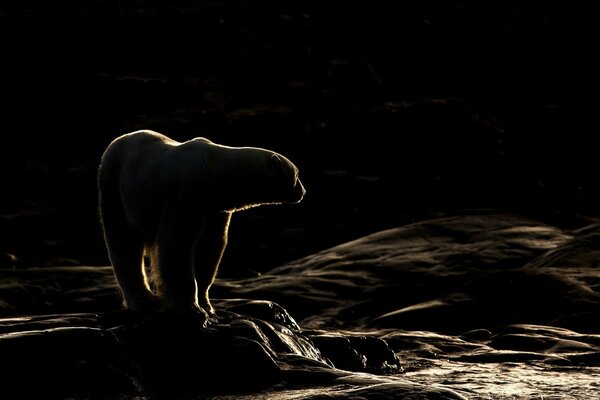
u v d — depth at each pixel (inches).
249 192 452.8
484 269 1035.9
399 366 597.6
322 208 1568.7
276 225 1515.7
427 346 704.4
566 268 924.0
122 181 470.9
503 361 646.5
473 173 1727.4
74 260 1378.0
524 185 1710.1
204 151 452.8
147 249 490.3
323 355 552.1
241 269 1407.5
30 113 1683.1
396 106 1796.3
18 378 427.8
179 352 447.8
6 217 1455.5
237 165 448.8
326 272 1042.7
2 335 442.6
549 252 1040.2
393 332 789.2
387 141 1729.8
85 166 1601.9
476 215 1306.6
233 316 495.8
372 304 940.0
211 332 457.1
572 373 580.1
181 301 453.7
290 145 1654.8
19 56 1739.7
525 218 1318.9
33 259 1379.2
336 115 1752.0
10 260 1311.5
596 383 526.9
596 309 814.5
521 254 1079.6
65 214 1497.3
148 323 453.4
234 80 1841.8
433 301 894.4
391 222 1557.6
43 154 1628.9
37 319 488.7
